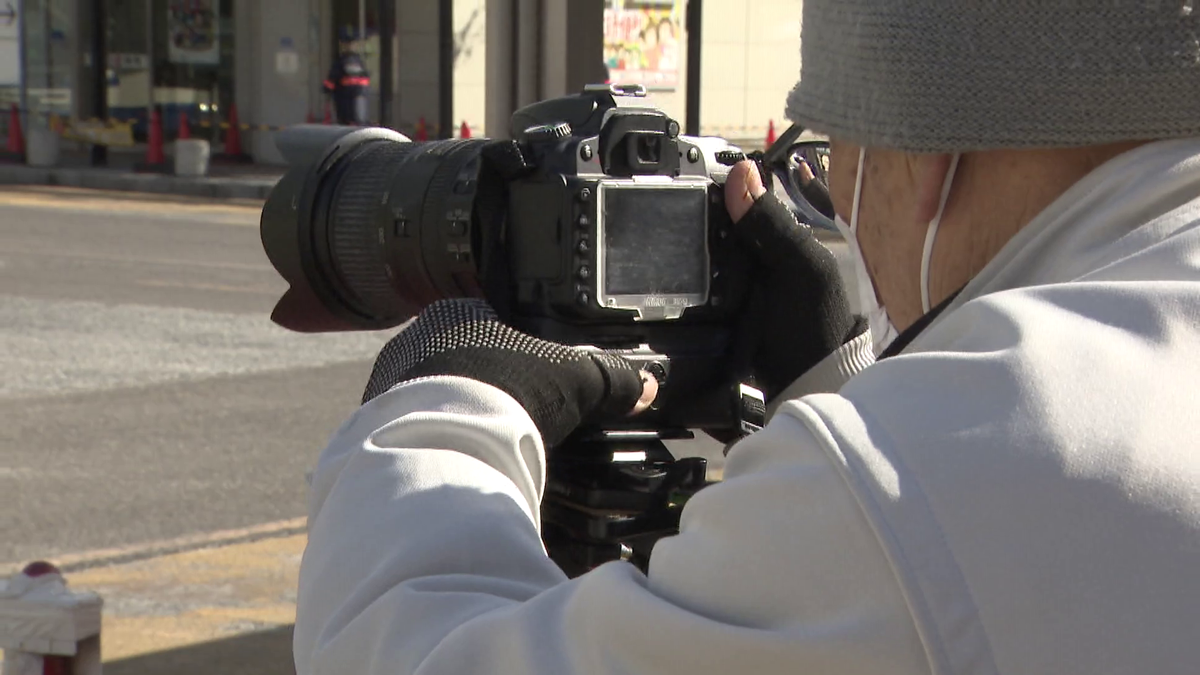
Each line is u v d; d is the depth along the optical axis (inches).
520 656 37.4
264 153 890.7
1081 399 32.2
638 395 58.1
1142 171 36.3
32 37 901.8
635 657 35.4
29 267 499.2
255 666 163.8
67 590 113.2
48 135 834.2
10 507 233.6
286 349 368.2
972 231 40.3
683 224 66.8
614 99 67.0
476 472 46.8
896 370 34.9
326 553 45.9
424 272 71.3
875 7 37.6
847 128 39.1
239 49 897.5
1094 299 34.3
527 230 66.8
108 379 329.7
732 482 35.5
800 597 33.1
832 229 68.2
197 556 209.6
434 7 871.1
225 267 509.0
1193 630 30.0
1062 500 31.1
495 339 53.3
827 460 33.5
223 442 277.4
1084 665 30.3
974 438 32.4
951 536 31.6
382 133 78.1
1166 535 30.6
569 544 70.2
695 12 709.3
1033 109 35.6
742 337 68.3
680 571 35.6
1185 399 32.1
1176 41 34.6
